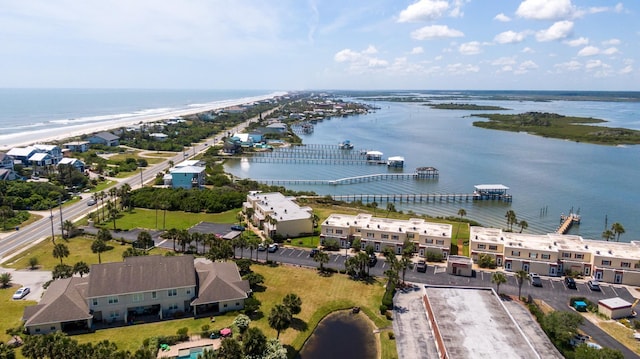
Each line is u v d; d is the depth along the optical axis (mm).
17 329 71188
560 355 69375
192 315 78875
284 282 94062
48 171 189750
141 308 78938
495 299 82375
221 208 149750
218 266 89562
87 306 75125
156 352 65812
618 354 62906
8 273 91875
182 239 105375
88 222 132375
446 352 64250
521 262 103000
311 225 126938
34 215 138750
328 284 93812
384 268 103875
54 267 94562
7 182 158625
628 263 97750
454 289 86062
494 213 165500
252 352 61656
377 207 168250
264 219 127938
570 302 86750
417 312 82750
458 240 125250
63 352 56344
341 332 76000
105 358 54312
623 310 81875
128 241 115812
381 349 70625
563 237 113500
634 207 173875
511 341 67812
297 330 75312
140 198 152125
